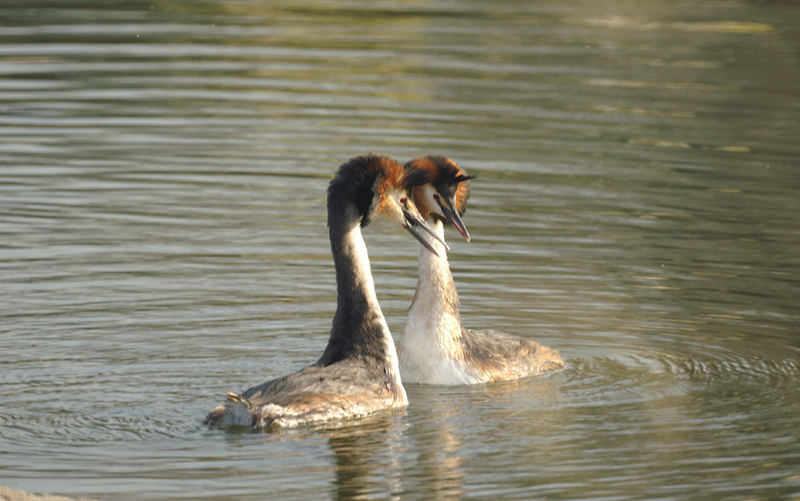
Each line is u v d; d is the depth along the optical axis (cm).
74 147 2203
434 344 1305
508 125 2384
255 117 2412
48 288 1538
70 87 2597
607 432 1125
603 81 2745
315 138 2269
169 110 2452
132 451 1049
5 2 3456
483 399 1235
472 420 1159
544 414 1183
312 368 1196
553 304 1536
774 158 2236
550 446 1084
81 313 1452
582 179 2094
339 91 2620
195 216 1870
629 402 1221
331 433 1102
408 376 1314
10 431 1095
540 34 3228
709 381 1288
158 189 1995
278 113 2445
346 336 1215
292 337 1396
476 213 1914
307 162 2141
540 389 1272
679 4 3703
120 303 1495
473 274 1644
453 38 3159
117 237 1759
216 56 2898
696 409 1193
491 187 2038
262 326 1432
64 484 974
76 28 3139
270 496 955
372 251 1759
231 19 3328
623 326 1463
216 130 2328
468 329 1424
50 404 1167
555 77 2773
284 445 1069
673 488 985
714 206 1967
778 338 1425
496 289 1588
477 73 2792
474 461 1042
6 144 2202
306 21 3350
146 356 1316
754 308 1527
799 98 2639
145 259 1669
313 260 1692
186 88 2619
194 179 2052
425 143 2231
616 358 1367
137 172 2073
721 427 1139
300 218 1875
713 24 3403
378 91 2631
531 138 2306
